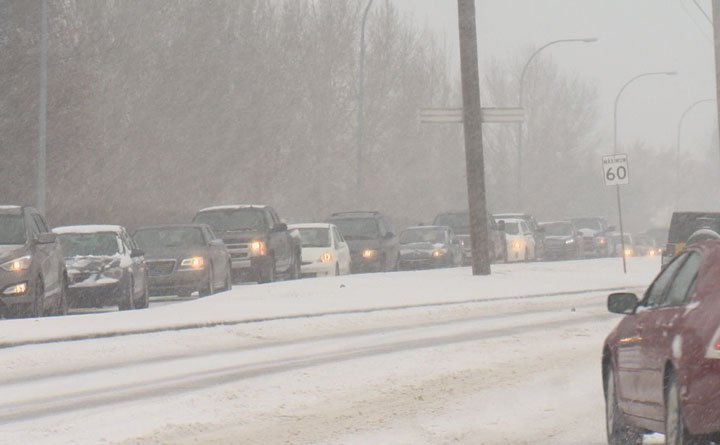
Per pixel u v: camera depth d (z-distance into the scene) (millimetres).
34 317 72438
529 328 65438
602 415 38062
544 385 44625
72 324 64188
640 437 32469
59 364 51156
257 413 38594
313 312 71312
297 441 33688
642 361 29562
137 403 40719
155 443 33375
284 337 61250
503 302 81812
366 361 51719
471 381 45719
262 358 52969
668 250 84938
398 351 55250
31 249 73188
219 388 44125
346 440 33781
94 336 60094
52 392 43438
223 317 67750
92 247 88875
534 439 33875
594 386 44375
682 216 84625
